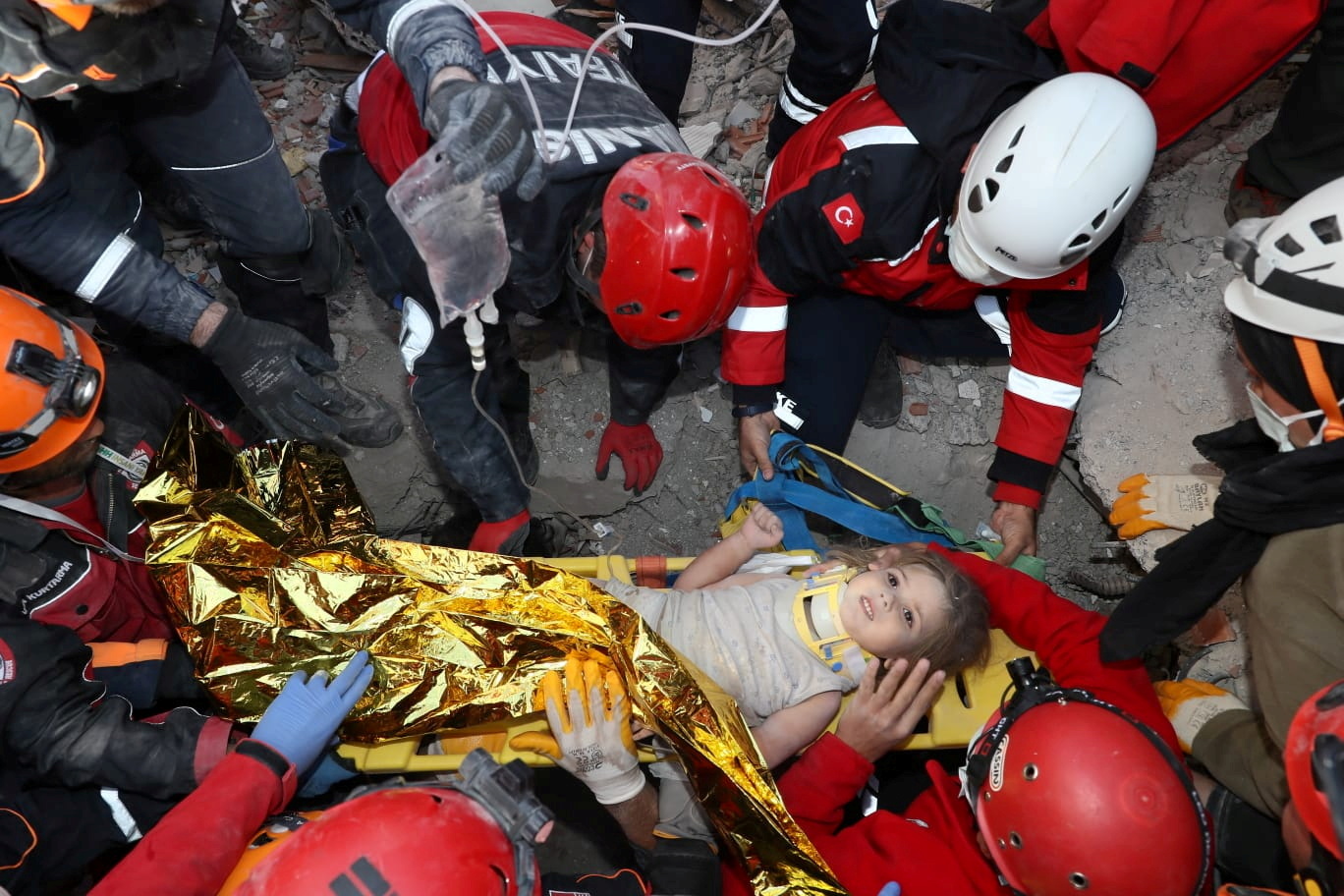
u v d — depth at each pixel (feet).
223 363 7.39
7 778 6.43
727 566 8.37
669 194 6.52
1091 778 5.97
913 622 7.24
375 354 10.26
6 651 6.09
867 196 7.44
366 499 10.14
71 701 6.36
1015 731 6.50
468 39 5.70
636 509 10.46
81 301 9.52
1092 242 6.97
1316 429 5.10
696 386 10.39
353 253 9.87
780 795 6.79
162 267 7.07
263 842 6.31
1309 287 4.77
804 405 9.08
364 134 7.18
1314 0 6.92
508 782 5.69
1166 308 9.41
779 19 11.23
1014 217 6.77
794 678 7.46
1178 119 7.88
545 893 6.86
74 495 7.26
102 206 7.30
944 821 6.95
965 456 10.11
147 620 8.04
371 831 5.31
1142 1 6.83
